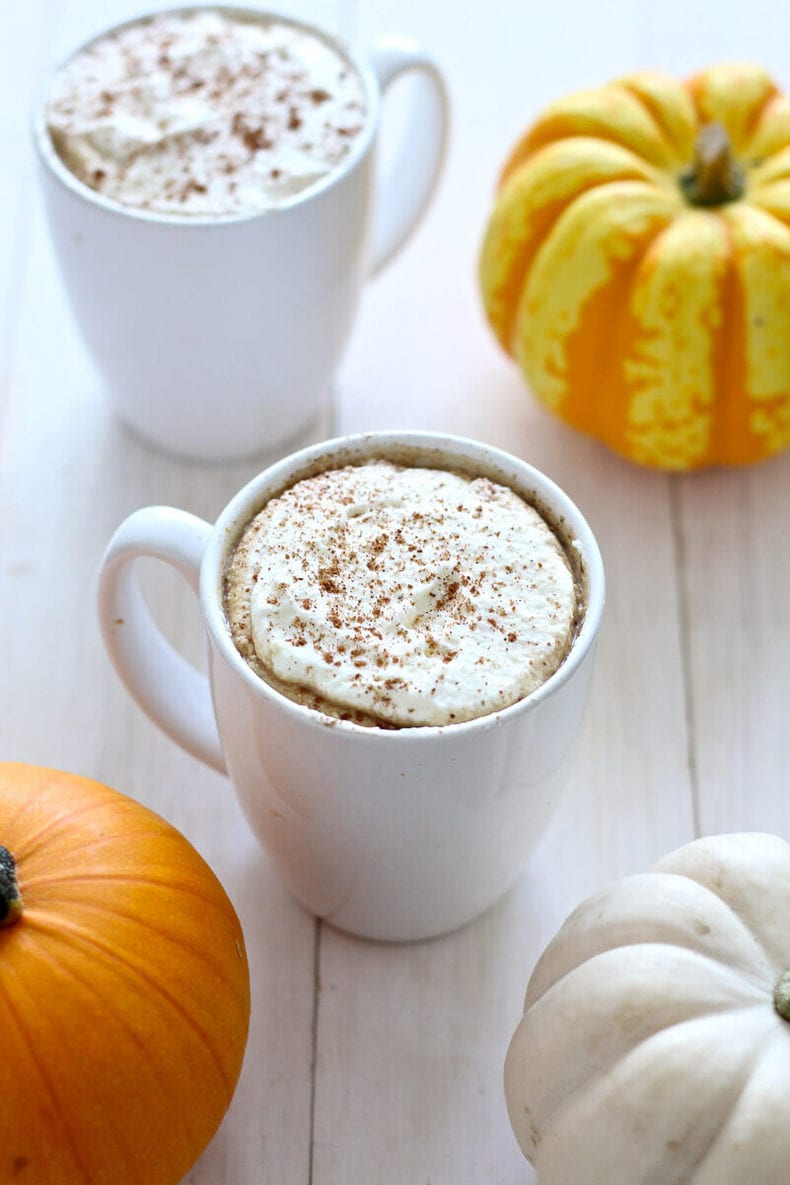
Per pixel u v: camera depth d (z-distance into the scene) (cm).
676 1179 57
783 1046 57
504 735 58
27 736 68
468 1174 61
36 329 77
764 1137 56
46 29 84
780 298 69
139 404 72
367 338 77
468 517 60
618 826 67
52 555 72
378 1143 62
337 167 69
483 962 64
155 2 84
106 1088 57
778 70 82
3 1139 56
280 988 64
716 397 71
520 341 73
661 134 73
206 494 73
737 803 67
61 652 70
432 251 79
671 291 69
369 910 63
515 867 63
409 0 84
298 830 61
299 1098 62
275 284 68
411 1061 63
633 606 71
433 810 59
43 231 79
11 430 74
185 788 67
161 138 68
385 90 72
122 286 68
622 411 71
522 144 74
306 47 72
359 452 62
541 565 60
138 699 63
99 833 59
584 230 70
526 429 74
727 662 69
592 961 59
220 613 59
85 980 57
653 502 73
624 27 84
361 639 58
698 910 59
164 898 59
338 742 57
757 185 72
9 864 58
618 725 68
